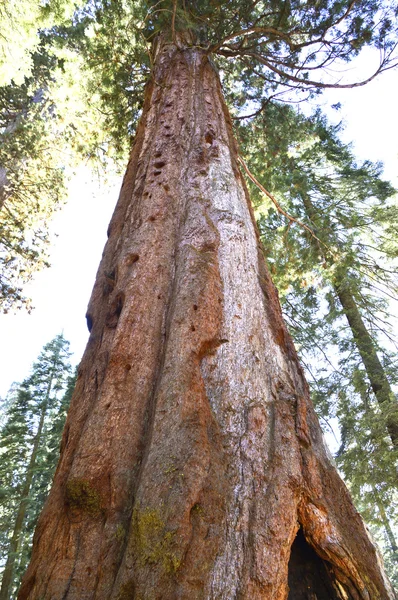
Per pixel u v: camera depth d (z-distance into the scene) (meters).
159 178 4.80
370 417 11.53
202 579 2.04
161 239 4.02
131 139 11.74
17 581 21.11
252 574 2.12
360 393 12.92
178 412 2.63
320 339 13.95
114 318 3.53
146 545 2.10
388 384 12.40
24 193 16.94
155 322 3.35
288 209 14.40
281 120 11.99
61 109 13.84
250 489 2.47
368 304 14.89
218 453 2.56
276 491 2.50
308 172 16.06
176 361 2.94
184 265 3.68
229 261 3.87
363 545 2.71
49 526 2.43
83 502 2.40
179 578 2.01
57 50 11.90
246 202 5.04
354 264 14.28
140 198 4.67
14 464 23.11
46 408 24.84
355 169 15.99
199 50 7.69
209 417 2.71
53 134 16.20
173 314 3.29
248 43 9.36
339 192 16.02
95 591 2.08
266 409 2.93
